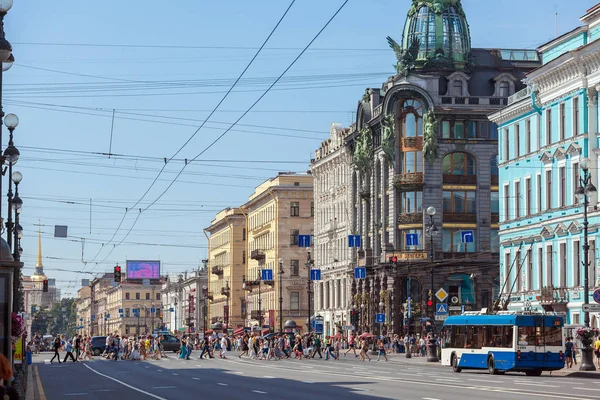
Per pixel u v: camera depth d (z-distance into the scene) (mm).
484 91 106750
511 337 50781
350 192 122000
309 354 91188
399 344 99312
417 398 31703
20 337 44500
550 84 74062
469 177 105188
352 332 113312
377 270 109812
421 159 105812
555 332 50781
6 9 26078
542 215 75500
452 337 57312
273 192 148750
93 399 36469
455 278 103750
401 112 107125
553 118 73875
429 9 108438
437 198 104688
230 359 87938
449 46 107000
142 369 65250
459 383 41438
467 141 105062
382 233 110312
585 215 55344
